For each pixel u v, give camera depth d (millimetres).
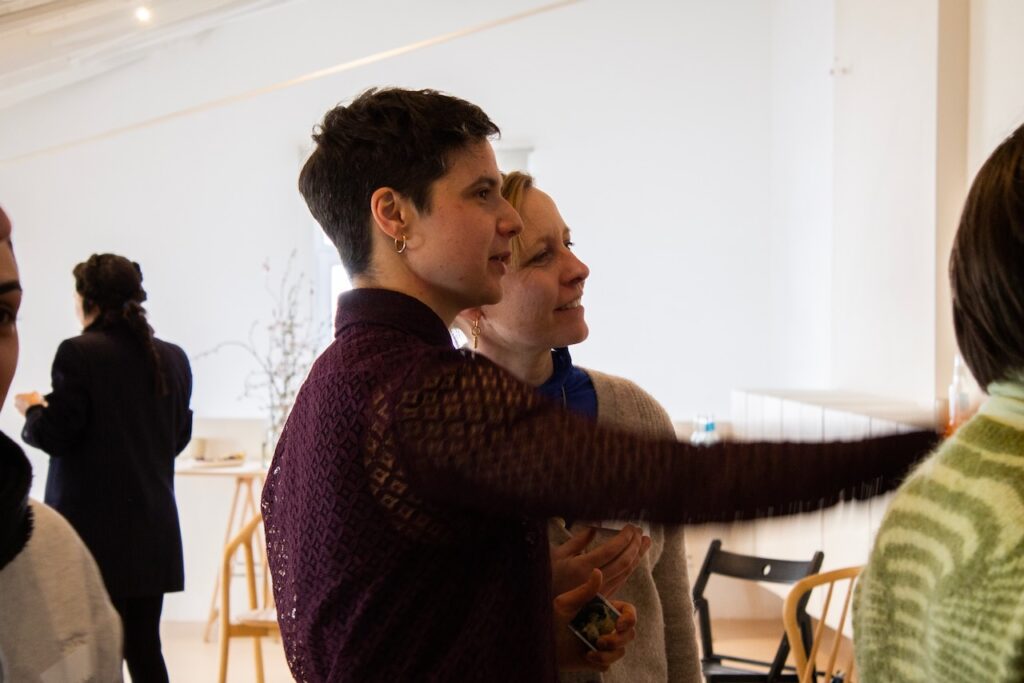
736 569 3896
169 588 3729
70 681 899
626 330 6414
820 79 5625
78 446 3598
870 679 930
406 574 1054
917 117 4516
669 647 1723
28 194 6344
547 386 1661
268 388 6414
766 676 3768
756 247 6391
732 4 6324
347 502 1055
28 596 884
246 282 6410
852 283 5203
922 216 4477
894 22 4723
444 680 1049
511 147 6383
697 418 5953
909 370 4621
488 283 1214
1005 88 4016
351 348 1126
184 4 4191
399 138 1164
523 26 6352
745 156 6367
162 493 3748
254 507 5645
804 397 4930
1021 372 856
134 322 3711
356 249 1206
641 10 6344
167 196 6379
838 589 4418
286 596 1176
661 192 6375
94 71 5926
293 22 6355
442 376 1033
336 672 1076
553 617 1214
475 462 1002
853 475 949
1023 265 836
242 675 5113
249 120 6375
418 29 6367
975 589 811
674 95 6352
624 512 966
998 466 837
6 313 804
